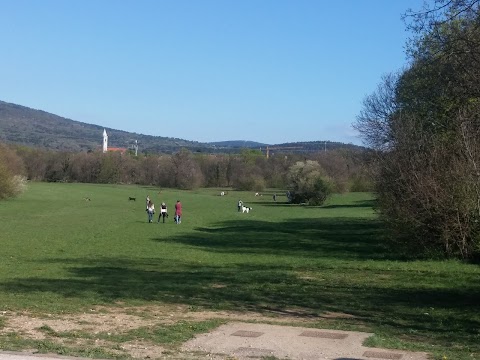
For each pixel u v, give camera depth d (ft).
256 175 402.52
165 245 111.55
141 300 49.01
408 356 29.78
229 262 85.51
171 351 30.12
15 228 141.18
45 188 341.41
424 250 85.87
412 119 90.94
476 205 77.61
